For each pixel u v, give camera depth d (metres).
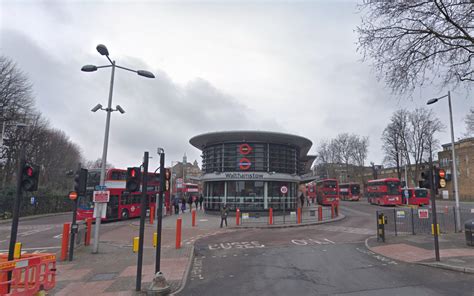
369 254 12.01
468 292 7.07
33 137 43.81
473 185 54.72
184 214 34.25
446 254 11.07
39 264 6.93
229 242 15.59
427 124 51.34
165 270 9.55
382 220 14.73
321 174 86.88
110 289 7.73
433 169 10.54
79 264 10.53
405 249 12.41
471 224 12.64
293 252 12.58
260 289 7.60
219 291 7.52
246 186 30.95
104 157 13.04
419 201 42.66
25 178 6.98
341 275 8.86
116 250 13.15
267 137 31.62
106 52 12.77
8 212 30.98
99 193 12.64
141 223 7.84
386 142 57.59
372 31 10.95
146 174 8.05
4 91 33.09
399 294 7.01
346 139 76.94
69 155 62.69
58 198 41.72
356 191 59.56
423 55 10.75
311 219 25.80
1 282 6.09
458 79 11.20
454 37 10.22
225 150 32.19
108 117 13.30
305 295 7.05
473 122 40.34
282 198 31.64
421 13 10.16
